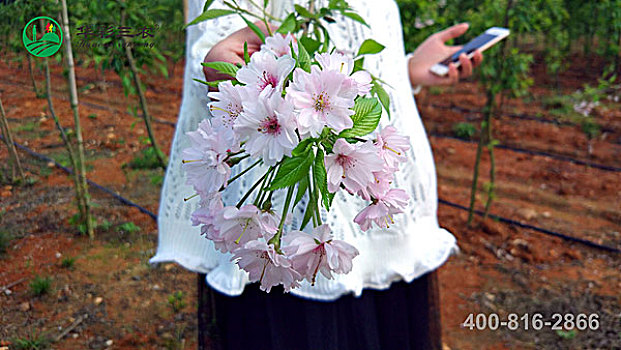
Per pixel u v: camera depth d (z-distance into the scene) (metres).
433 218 1.63
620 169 5.23
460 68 1.61
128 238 3.89
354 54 1.41
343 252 0.83
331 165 0.79
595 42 9.30
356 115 0.80
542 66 8.12
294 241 0.82
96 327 2.93
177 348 2.77
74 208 4.33
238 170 1.43
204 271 1.54
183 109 1.51
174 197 1.55
